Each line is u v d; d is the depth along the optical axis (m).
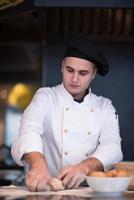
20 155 1.89
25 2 2.85
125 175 1.67
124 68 3.80
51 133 2.13
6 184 3.43
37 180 1.73
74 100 2.16
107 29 3.69
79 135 2.12
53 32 3.74
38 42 3.82
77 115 2.13
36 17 3.54
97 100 2.25
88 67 1.97
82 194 1.67
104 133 2.14
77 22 3.66
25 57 4.05
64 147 2.11
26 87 4.15
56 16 3.60
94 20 3.64
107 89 3.80
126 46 3.79
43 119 2.11
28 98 4.15
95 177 1.62
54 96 2.17
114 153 2.02
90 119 2.15
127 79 3.80
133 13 3.58
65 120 2.12
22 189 1.86
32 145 1.89
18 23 3.68
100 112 2.19
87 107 2.16
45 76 3.81
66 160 2.11
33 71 4.09
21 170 3.75
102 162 1.94
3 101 4.19
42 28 3.68
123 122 3.80
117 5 2.76
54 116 2.13
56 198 1.53
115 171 1.70
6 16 3.08
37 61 4.04
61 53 3.80
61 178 1.83
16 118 4.19
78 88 2.01
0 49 4.03
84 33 3.72
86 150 2.12
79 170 1.84
